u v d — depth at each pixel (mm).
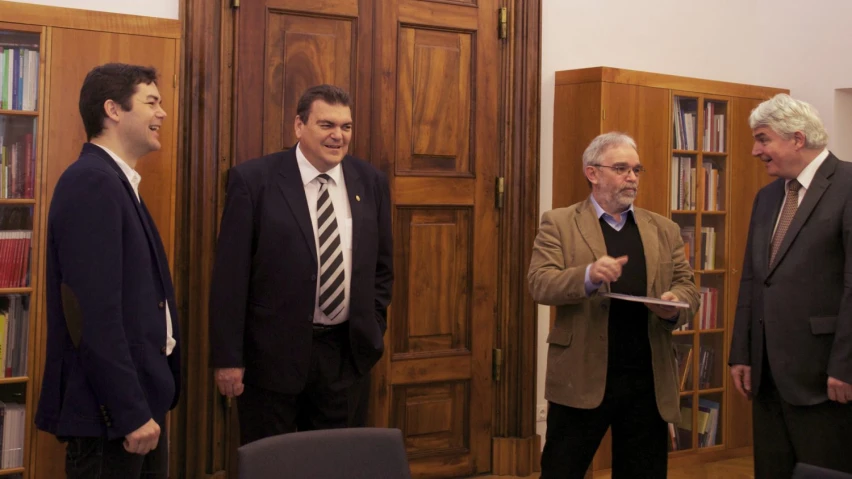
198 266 3344
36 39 2816
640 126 4090
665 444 2770
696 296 2822
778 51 4906
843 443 2623
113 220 2076
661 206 4195
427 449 3941
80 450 2115
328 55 3621
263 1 3484
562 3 4242
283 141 3539
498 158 4035
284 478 1716
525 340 4059
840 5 4551
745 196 4508
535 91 4039
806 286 2645
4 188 2781
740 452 4535
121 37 2926
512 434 4094
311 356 2762
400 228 3824
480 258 4008
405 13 3781
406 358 3848
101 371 2020
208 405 3412
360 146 3697
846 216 2584
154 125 2309
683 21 4664
